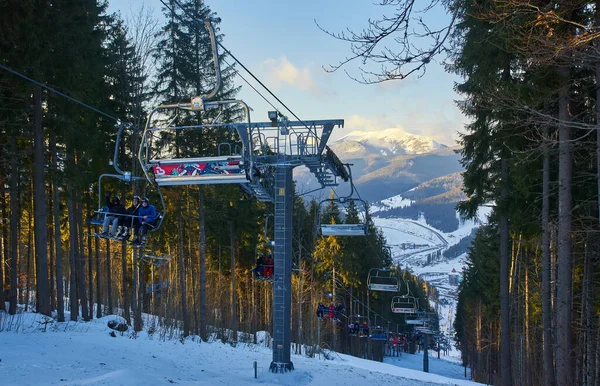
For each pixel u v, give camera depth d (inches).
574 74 525.7
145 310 1477.6
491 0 332.2
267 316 1700.3
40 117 761.6
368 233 712.4
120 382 442.3
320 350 1235.9
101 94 919.0
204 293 1029.2
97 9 906.7
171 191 1105.4
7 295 1117.1
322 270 1624.0
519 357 1346.0
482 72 599.2
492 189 780.0
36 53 680.4
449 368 2723.9
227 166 443.5
